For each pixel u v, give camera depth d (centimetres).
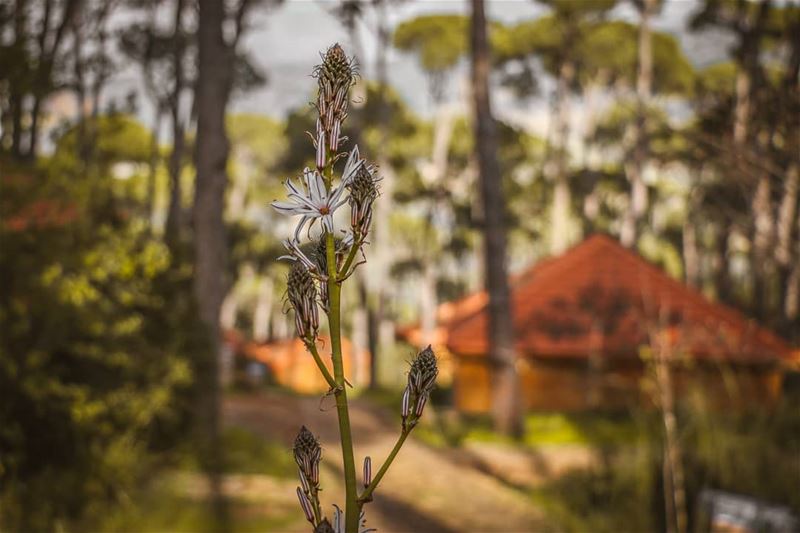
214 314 1520
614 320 2192
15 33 1086
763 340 2120
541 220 5122
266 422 1795
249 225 5103
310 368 4506
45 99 1122
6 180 974
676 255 5647
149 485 1061
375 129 3984
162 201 3653
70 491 940
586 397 2164
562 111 4703
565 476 1313
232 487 1108
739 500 1000
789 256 736
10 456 915
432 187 4762
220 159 1562
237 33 2223
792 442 1222
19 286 972
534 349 2169
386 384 3856
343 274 114
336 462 1430
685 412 1319
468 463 1514
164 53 2709
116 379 1070
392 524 1095
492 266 1928
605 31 4466
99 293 1100
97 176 1096
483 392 2273
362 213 114
